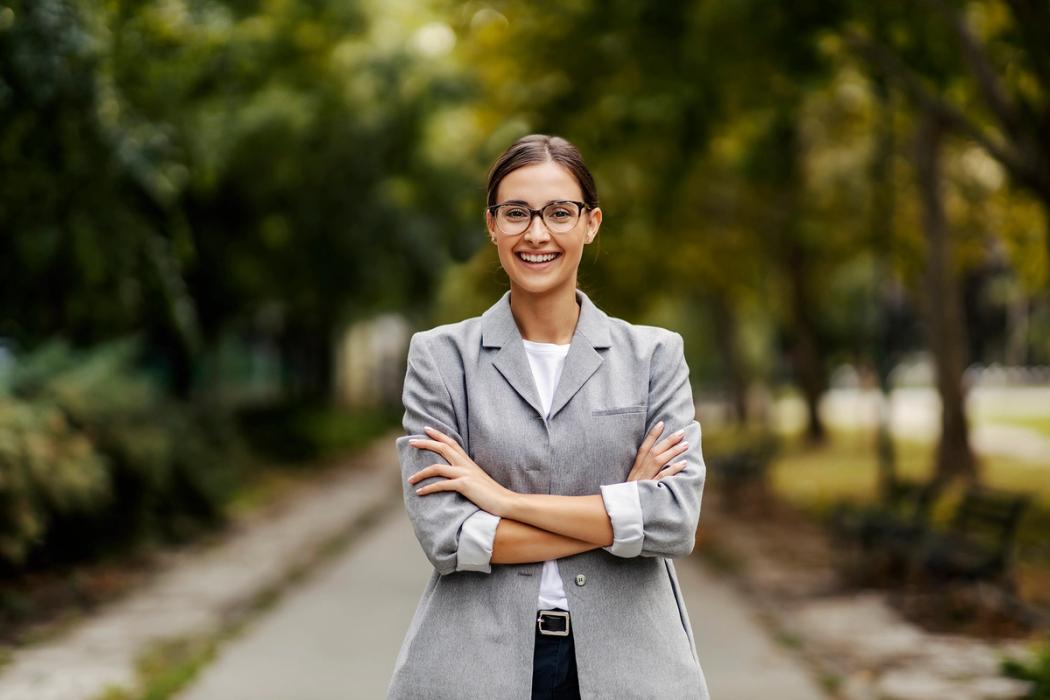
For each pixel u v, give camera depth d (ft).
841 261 72.38
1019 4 28.66
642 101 32.60
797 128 48.26
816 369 77.00
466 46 37.06
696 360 137.90
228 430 51.98
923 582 28.45
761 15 29.27
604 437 8.21
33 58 21.65
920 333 109.60
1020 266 52.44
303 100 43.80
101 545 32.27
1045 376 188.34
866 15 30.32
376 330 155.84
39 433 25.84
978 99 36.04
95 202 26.91
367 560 34.91
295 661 21.68
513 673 7.94
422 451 8.22
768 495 49.57
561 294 8.43
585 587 8.04
